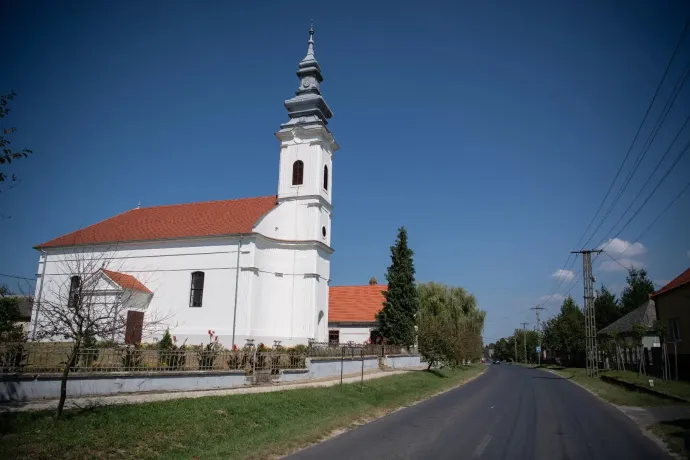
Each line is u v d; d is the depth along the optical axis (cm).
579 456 1076
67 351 1520
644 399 2225
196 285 3459
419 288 5656
